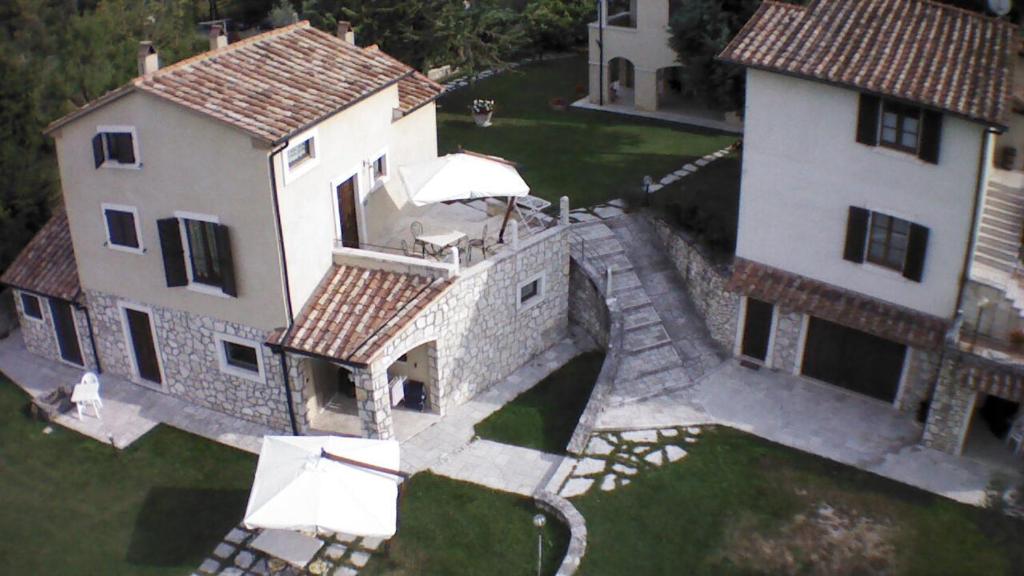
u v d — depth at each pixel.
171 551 22.61
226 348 26.11
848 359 26.50
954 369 23.45
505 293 27.31
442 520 23.05
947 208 23.38
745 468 24.25
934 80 23.11
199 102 23.11
